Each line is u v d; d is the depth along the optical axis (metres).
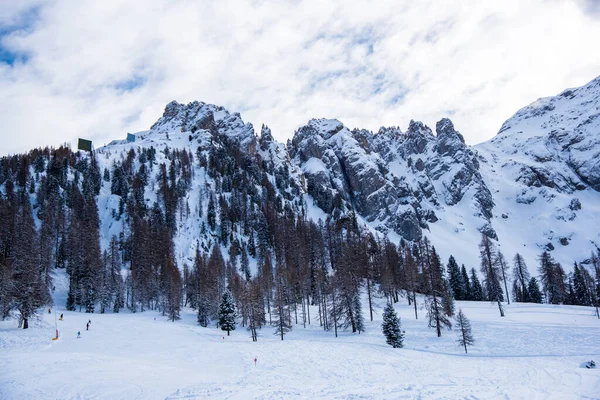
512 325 69.19
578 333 60.59
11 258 92.06
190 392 33.00
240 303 90.25
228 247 161.38
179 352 55.53
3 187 154.62
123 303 111.81
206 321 92.06
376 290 111.44
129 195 173.75
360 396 29.72
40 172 171.88
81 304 105.00
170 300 98.00
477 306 93.06
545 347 53.50
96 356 48.41
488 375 38.44
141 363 46.34
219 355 53.84
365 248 136.12
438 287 77.62
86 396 32.38
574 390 29.67
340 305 76.06
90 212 149.12
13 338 59.19
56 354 48.44
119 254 140.12
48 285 106.38
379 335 70.62
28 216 128.75
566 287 127.12
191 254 150.00
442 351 56.12
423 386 32.78
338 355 53.25
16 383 35.28
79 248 113.12
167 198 172.38
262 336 74.94
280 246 154.75
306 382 38.72
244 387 34.84
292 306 91.62
